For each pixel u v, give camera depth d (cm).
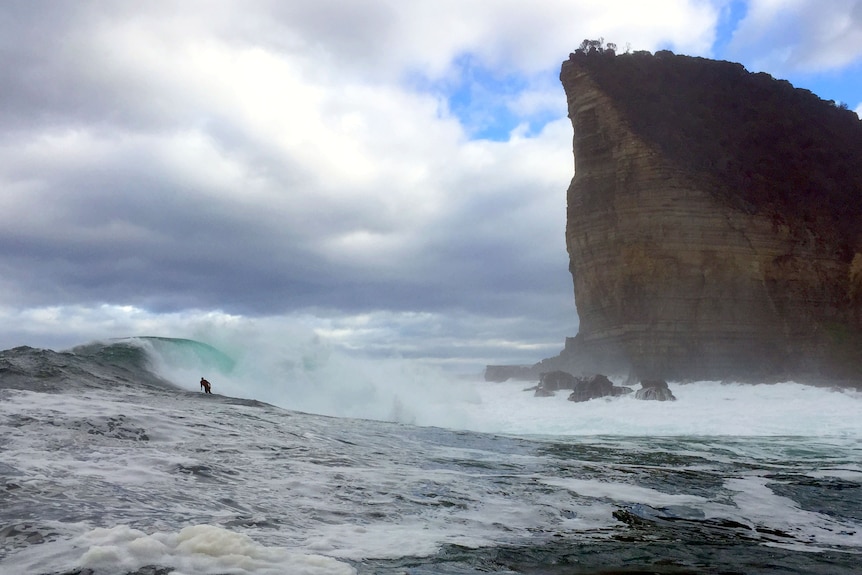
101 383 1730
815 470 1260
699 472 1192
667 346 4172
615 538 721
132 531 559
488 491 920
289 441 1205
